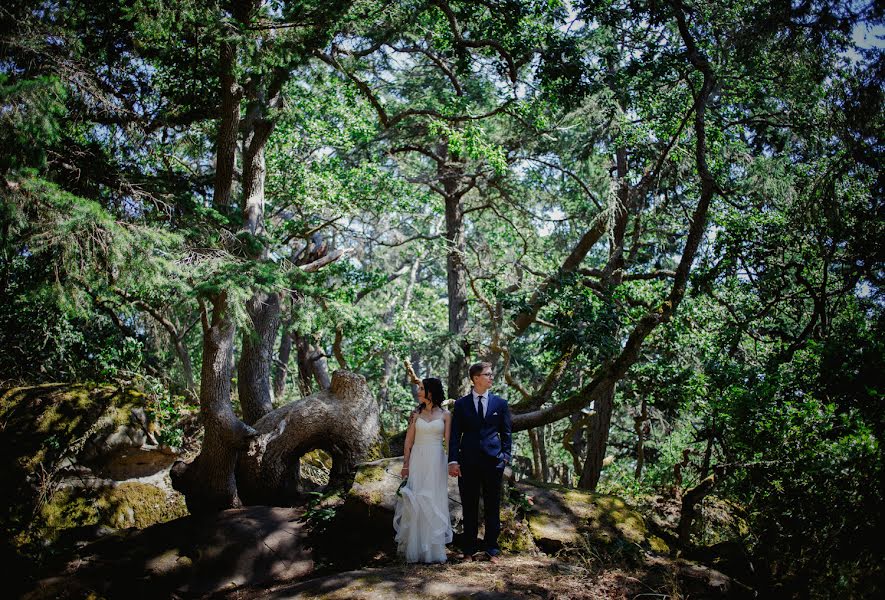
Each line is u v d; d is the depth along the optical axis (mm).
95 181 7902
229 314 8258
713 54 12602
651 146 15688
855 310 11234
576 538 7535
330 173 17250
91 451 10461
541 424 9766
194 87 11039
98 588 6992
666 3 11023
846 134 9844
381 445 10188
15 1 7473
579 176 19672
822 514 6801
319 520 7938
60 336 12867
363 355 18875
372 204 18641
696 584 6707
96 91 8008
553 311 12680
